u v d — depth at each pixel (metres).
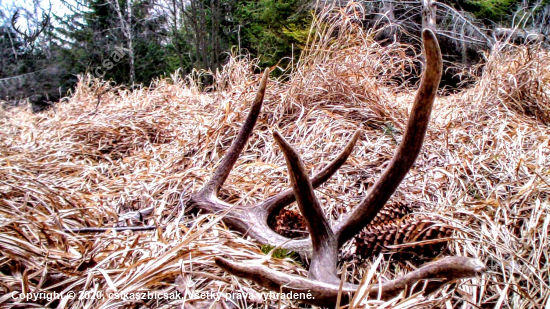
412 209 1.52
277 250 1.16
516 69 3.06
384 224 1.26
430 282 0.71
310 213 0.96
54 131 3.34
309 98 2.94
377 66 3.35
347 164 2.11
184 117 3.45
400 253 1.22
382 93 3.12
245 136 1.60
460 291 1.00
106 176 2.34
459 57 10.05
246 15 14.13
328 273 0.88
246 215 1.36
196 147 2.44
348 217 1.02
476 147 2.22
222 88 3.88
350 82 3.00
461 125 2.71
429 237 1.20
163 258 0.92
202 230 1.01
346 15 3.22
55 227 1.19
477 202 1.45
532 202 1.45
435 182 1.84
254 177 1.92
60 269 0.97
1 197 1.56
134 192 1.84
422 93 0.88
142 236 1.23
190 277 0.93
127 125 3.20
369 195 1.01
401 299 0.77
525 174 1.70
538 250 1.13
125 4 12.84
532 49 3.21
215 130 2.48
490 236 1.22
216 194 1.54
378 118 2.80
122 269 0.93
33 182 1.60
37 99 9.60
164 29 14.91
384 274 1.19
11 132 3.85
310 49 3.15
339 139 2.44
